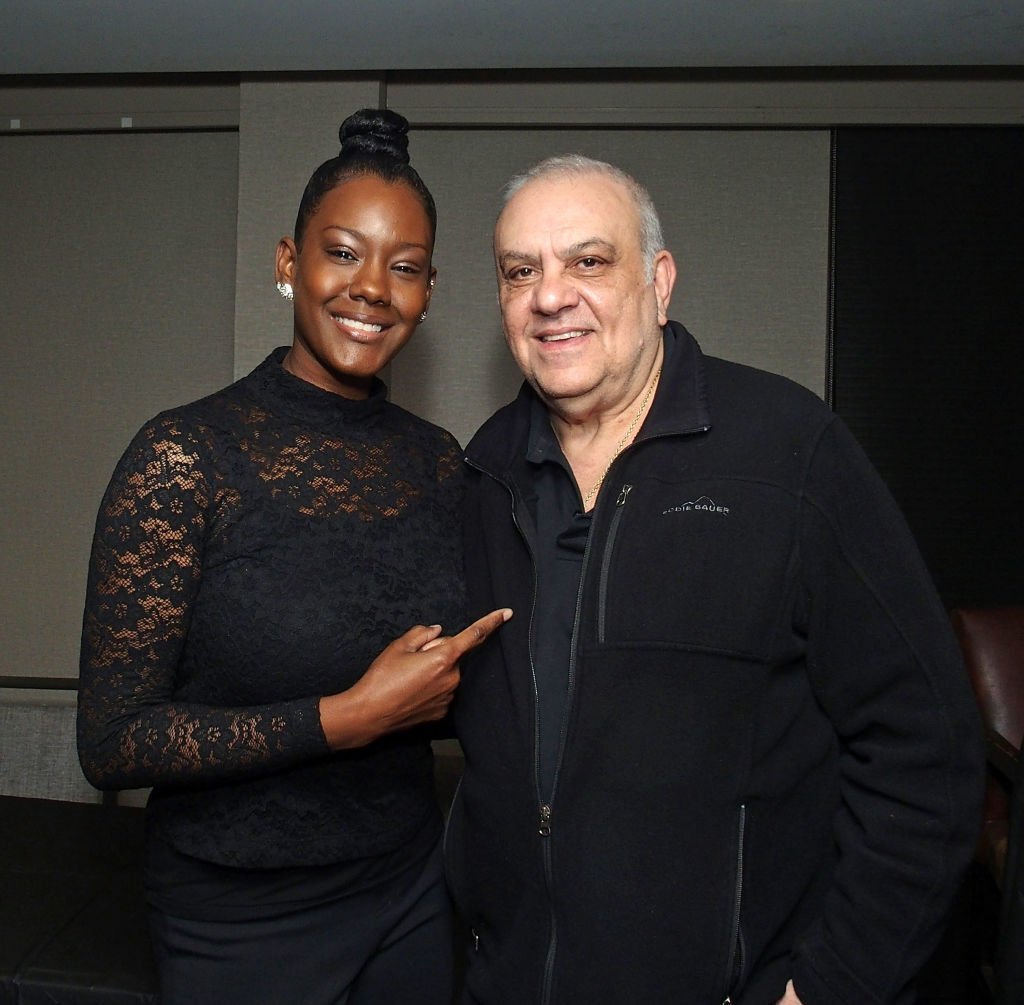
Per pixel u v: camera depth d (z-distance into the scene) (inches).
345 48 99.7
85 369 117.5
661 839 43.0
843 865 44.4
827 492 43.9
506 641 48.1
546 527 49.4
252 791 48.5
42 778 102.4
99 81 114.0
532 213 46.8
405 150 54.6
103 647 46.2
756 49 99.5
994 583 110.0
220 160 115.8
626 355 47.4
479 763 48.8
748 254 111.3
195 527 46.8
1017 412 110.3
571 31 95.2
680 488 45.4
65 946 67.2
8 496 118.1
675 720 43.5
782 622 43.9
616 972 43.1
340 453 51.6
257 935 49.6
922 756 42.8
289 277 55.7
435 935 55.9
